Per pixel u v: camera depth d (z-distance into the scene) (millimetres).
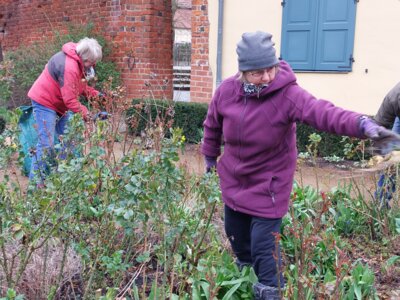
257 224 2945
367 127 2408
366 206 4320
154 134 3131
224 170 3113
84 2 11445
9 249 3160
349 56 7922
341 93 8094
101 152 2797
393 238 3994
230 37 9062
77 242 3127
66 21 12109
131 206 2568
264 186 2912
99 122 3109
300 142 7676
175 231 2775
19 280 2852
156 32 10414
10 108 9609
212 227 3619
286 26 8438
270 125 2830
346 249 3904
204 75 9406
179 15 18297
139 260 2725
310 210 4168
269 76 2777
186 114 8867
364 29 7762
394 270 3639
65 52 4969
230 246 3701
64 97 4914
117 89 5645
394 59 7547
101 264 2826
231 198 3043
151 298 2725
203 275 2930
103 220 2910
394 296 3320
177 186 2949
